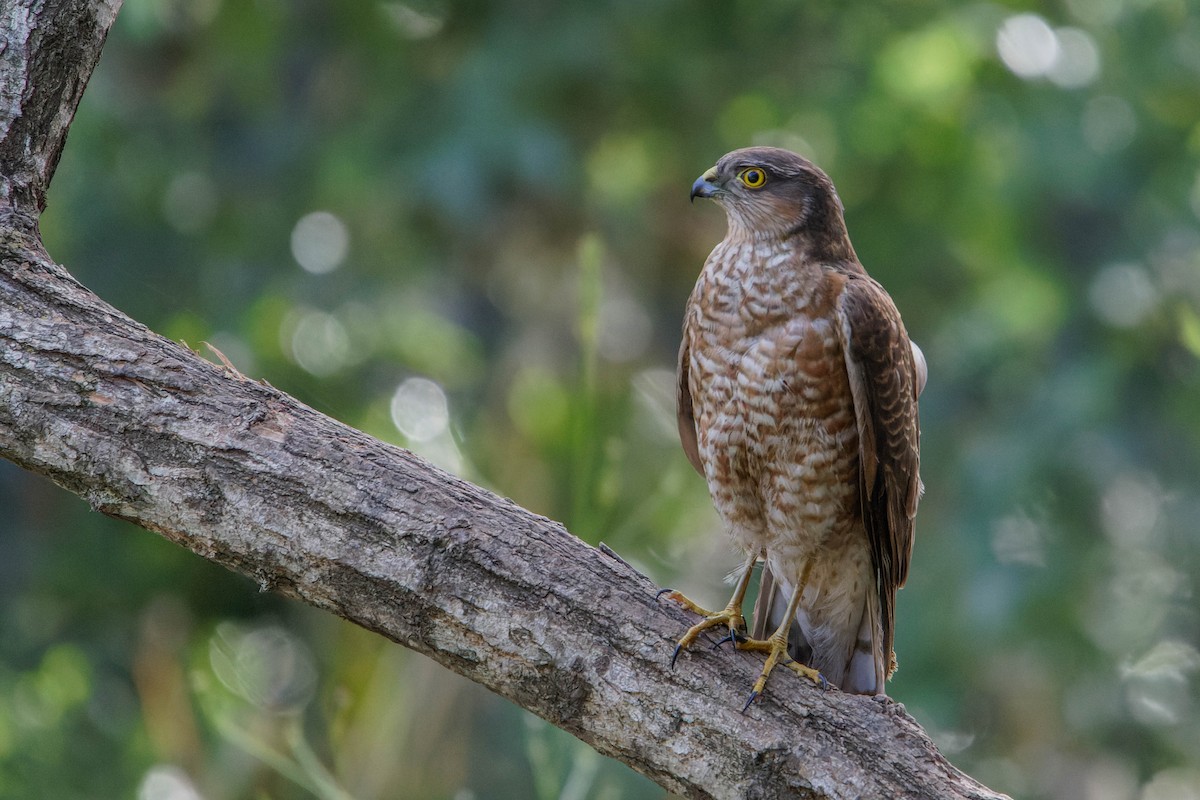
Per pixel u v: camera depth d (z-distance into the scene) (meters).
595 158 14.04
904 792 5.26
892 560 7.00
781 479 6.86
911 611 12.43
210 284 12.99
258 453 5.32
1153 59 12.71
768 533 7.06
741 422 6.84
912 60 13.51
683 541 10.98
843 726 5.37
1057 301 12.66
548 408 11.62
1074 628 12.20
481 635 5.34
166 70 13.44
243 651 11.55
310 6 13.44
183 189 13.27
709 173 7.08
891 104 13.62
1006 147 13.16
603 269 14.05
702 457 7.18
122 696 12.36
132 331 5.44
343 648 9.64
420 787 9.83
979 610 11.81
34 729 11.45
